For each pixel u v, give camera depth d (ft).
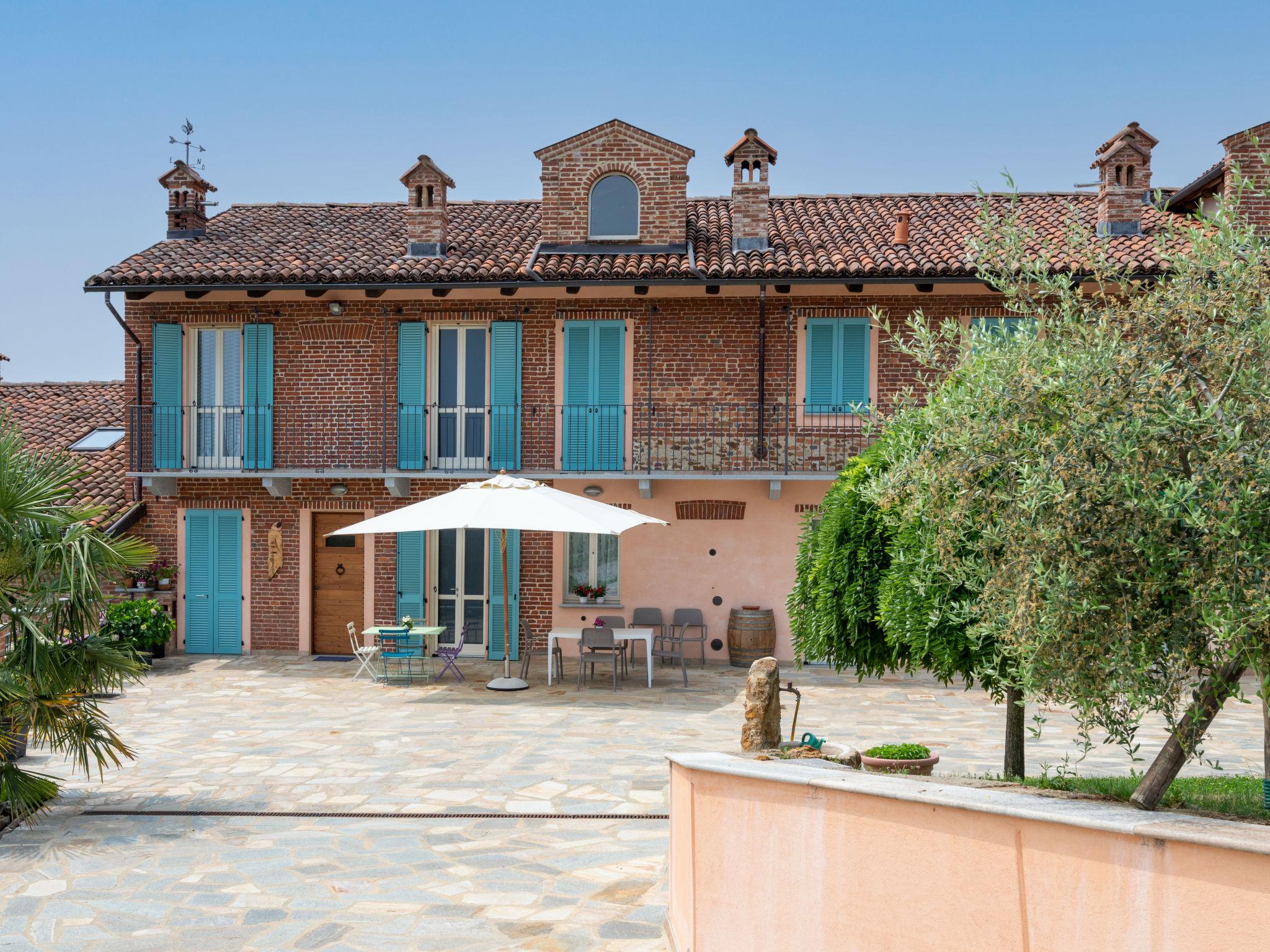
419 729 40.60
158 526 60.23
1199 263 14.88
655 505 58.18
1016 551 15.03
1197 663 14.35
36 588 28.32
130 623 54.39
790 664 57.11
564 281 54.70
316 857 25.62
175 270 56.70
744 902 17.43
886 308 56.59
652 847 26.37
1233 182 15.46
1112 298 16.53
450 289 56.85
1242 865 11.63
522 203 70.69
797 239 59.72
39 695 27.89
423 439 58.59
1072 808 13.99
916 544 23.15
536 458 58.59
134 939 20.66
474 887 23.56
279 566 59.47
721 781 17.98
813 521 28.91
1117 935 12.71
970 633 17.10
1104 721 15.78
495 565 59.31
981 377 16.79
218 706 45.47
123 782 32.78
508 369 58.54
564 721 42.11
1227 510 12.88
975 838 14.23
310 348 59.26
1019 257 18.06
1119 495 13.66
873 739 38.68
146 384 59.98
